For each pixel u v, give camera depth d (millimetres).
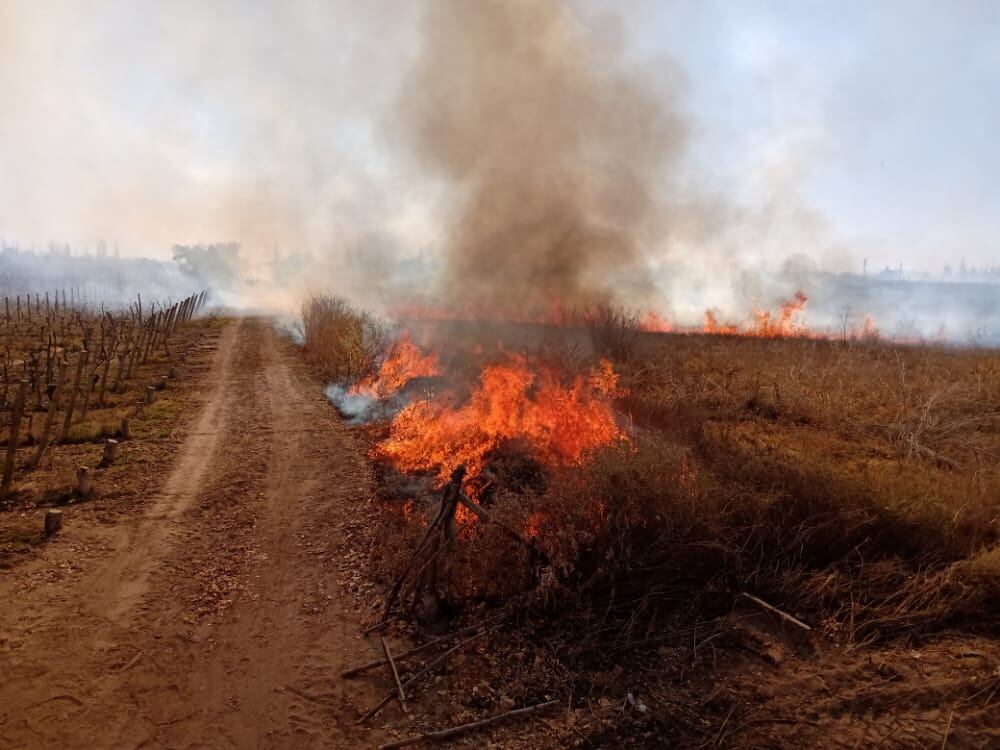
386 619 4848
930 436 8867
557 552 5062
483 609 4879
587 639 4445
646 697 3951
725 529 5332
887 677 4008
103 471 8195
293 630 4785
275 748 3621
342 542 6254
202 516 6922
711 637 4438
